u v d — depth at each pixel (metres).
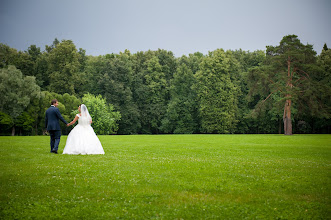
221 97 69.31
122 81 75.31
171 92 74.81
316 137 40.16
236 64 73.44
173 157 14.06
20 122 58.75
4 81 57.97
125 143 24.83
